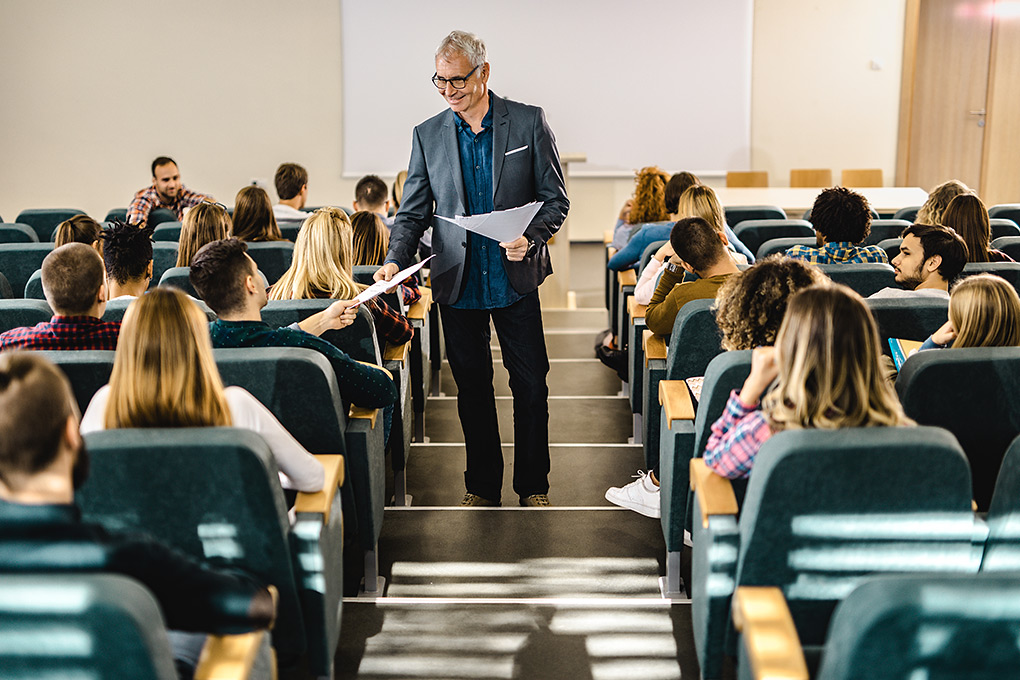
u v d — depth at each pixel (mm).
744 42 8859
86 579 1221
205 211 3625
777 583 1725
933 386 2057
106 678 1249
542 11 8797
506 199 3066
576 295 7793
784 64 8914
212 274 2314
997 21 7914
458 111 2986
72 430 1416
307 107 9109
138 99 9133
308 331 2510
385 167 9211
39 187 9305
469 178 3092
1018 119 7914
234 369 2143
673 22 8812
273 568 1810
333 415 2211
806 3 8812
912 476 1600
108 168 9266
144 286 3164
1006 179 8086
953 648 1231
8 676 1252
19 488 1375
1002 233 4398
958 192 4082
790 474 1602
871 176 8461
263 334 2367
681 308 2725
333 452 2266
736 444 1935
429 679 2314
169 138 9211
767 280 2217
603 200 9180
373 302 3029
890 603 1207
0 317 2789
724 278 2982
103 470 1665
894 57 8891
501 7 8805
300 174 5645
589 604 2674
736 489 2102
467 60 2908
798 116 9008
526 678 2320
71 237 3787
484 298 3172
